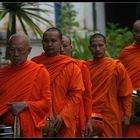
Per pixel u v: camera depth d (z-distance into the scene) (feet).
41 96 44.93
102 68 56.70
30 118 44.21
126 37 91.20
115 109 56.44
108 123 56.08
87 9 99.50
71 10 94.79
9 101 44.60
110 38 91.04
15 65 45.27
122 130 58.65
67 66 49.01
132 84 59.77
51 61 49.26
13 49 44.75
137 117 58.29
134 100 58.13
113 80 56.59
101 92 56.39
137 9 109.09
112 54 87.40
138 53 60.23
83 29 98.12
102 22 104.12
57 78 48.78
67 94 48.98
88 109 52.11
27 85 44.73
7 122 44.68
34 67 45.27
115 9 108.37
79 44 84.17
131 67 60.08
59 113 48.14
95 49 56.54
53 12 91.56
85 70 52.34
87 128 51.78
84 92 52.16
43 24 84.94
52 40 49.24
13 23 65.77
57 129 47.37
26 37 45.29
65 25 92.73
